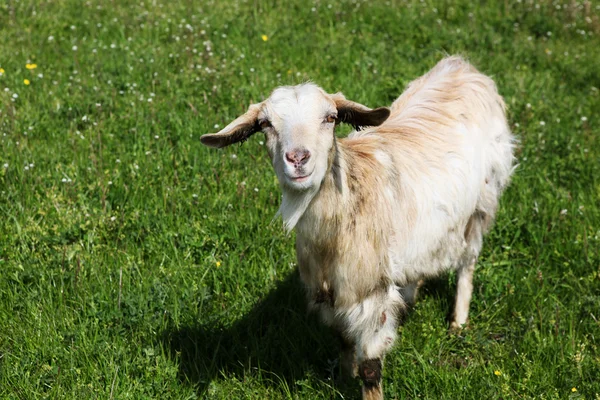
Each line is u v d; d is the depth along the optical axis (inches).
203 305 221.1
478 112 222.1
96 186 262.1
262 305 223.0
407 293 219.1
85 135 297.6
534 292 236.2
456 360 214.4
